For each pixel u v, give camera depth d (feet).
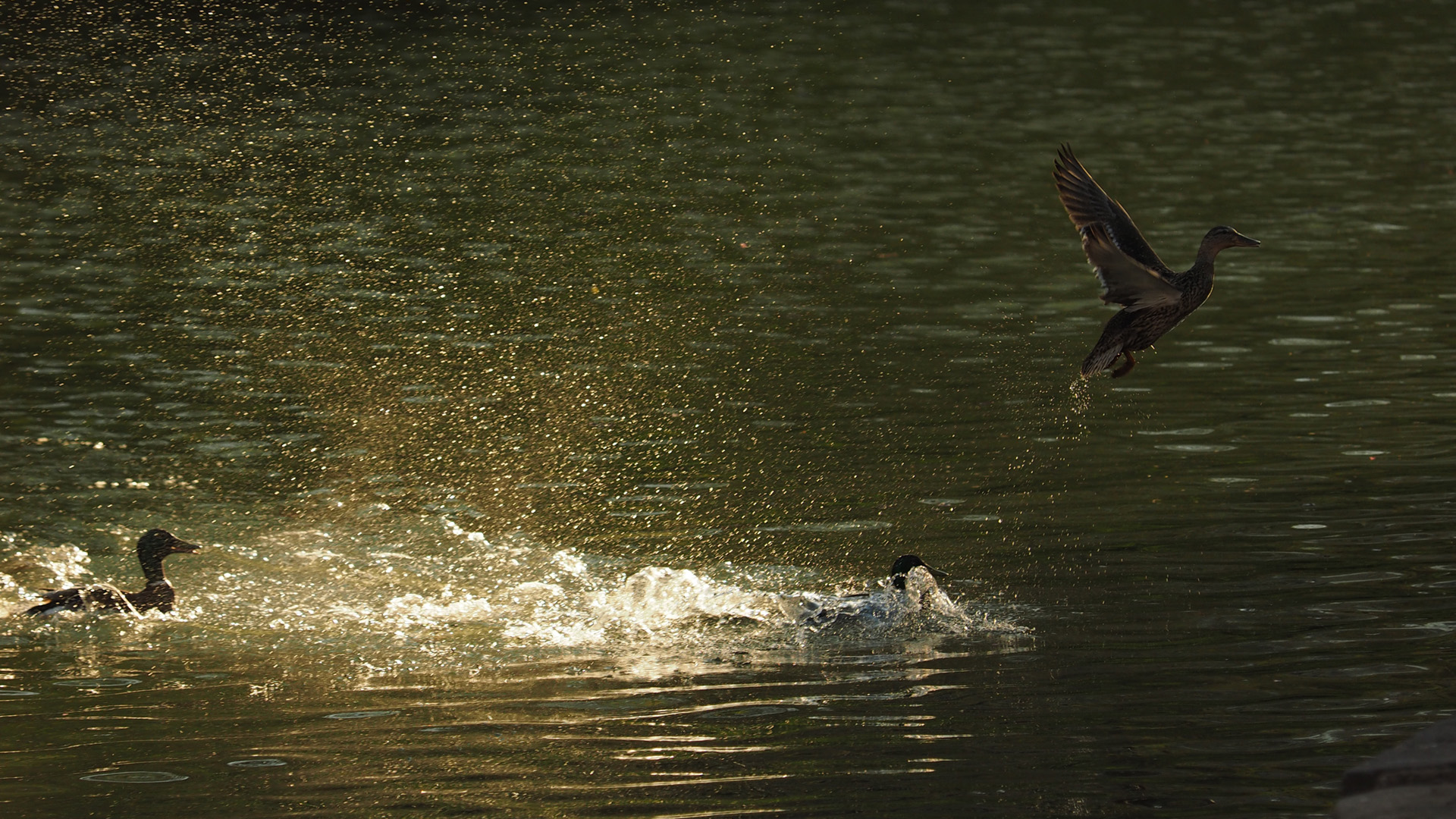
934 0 166.81
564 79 124.98
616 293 70.33
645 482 47.62
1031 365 59.62
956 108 118.42
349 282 71.31
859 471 47.96
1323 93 124.36
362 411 54.44
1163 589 37.29
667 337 63.77
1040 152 103.76
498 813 26.25
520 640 36.27
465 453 50.44
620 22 148.87
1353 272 73.31
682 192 91.71
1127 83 128.47
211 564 41.42
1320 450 48.29
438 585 39.91
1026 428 51.93
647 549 42.11
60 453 49.78
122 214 82.69
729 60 134.92
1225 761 27.53
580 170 96.84
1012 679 32.17
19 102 103.45
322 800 27.02
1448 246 78.07
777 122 112.68
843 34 148.15
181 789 27.63
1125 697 30.83
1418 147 104.37
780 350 61.93
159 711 31.81
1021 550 40.70
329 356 60.54
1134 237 30.48
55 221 80.79
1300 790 26.14
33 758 29.27
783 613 37.35
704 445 50.90
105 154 94.94
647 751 28.94
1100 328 64.95
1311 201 89.15
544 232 81.71
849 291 71.00
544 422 53.16
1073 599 36.96
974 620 35.94
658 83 124.88
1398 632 33.63
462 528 43.96
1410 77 130.21
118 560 41.88
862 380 57.88
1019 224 84.58
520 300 69.21
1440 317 64.95
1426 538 39.91
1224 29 154.71
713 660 34.50
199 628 37.37
